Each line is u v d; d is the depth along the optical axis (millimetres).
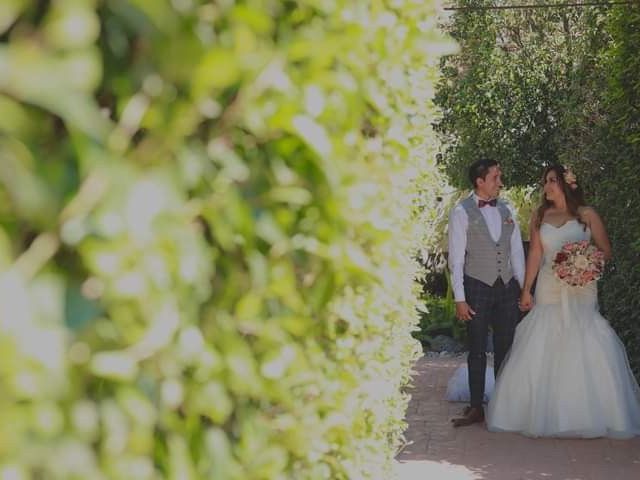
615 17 9258
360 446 2912
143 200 999
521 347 8250
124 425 1074
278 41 1544
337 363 2340
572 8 13844
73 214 936
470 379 8586
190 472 1231
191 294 1271
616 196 9500
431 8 3330
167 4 1064
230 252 1452
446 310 15641
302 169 1567
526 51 13938
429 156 8570
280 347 1616
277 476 1707
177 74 1132
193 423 1335
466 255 8602
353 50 1811
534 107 13922
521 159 14008
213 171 1300
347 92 1550
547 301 8219
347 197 1719
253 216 1435
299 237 1620
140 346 1080
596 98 11586
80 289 1008
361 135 2258
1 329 831
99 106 1108
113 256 994
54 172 952
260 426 1637
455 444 7723
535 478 6594
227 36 1284
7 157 862
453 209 8664
